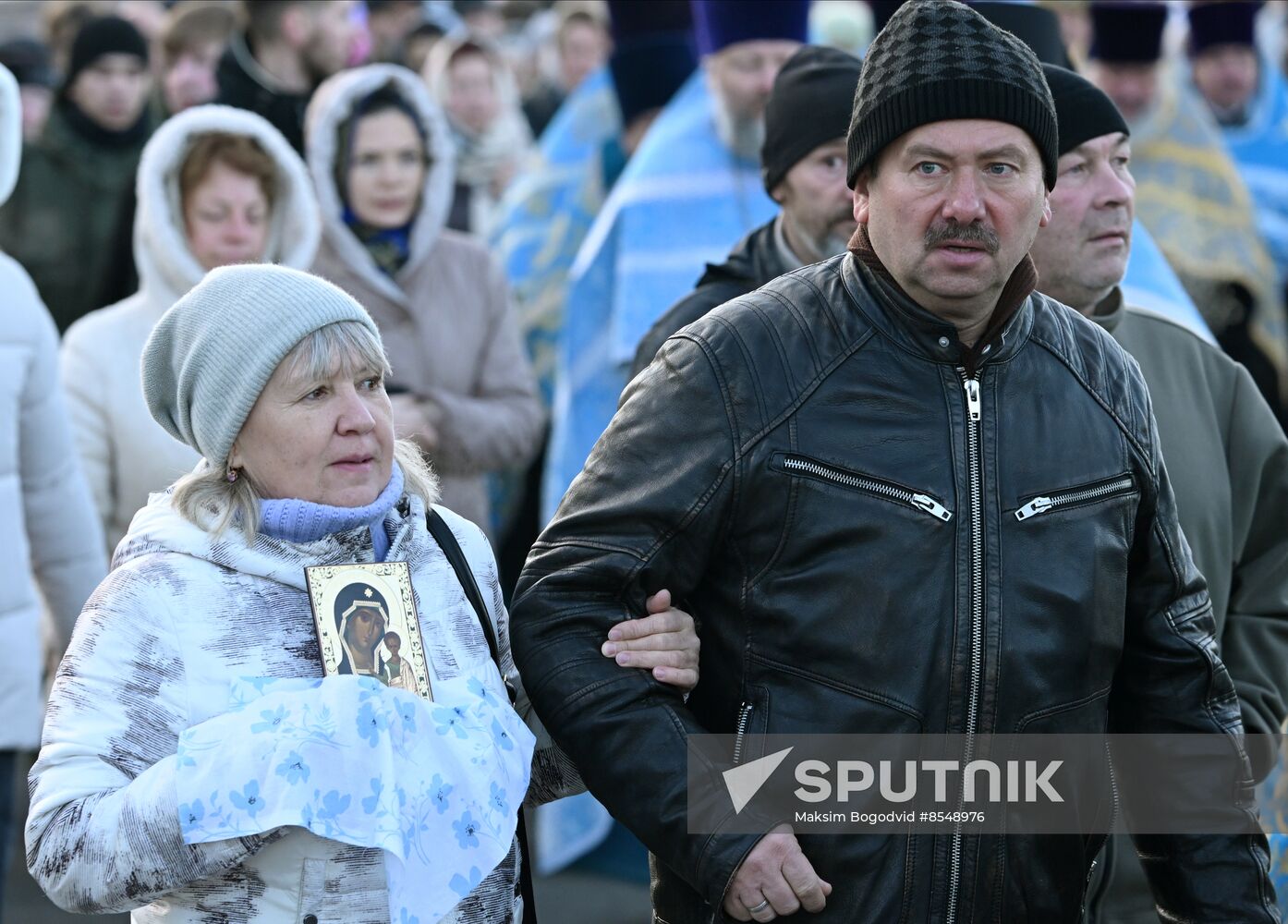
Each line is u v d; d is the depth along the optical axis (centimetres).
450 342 1194
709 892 569
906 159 574
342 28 1460
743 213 1179
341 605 557
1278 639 758
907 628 571
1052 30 869
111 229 1528
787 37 1141
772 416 580
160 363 587
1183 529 738
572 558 595
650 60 1530
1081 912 611
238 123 1080
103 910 536
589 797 1233
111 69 1575
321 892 540
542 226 1591
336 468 570
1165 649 625
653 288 1176
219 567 557
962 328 589
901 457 578
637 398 605
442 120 1210
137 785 527
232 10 1591
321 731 530
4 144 959
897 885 574
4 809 890
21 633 888
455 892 542
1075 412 602
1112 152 747
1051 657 580
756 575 584
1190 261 1397
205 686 544
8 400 897
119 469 1045
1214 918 618
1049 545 584
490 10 2364
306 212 1098
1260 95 1689
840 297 598
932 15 575
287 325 562
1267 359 1444
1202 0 1669
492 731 566
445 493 1162
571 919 1178
